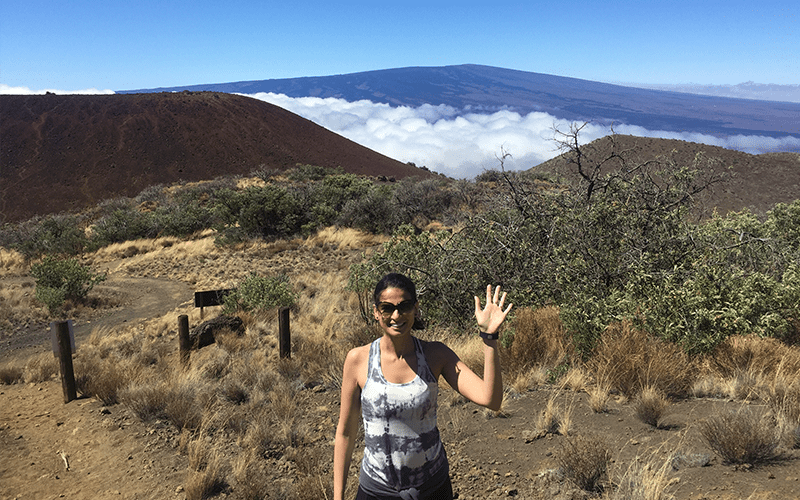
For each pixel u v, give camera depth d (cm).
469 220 926
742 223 1055
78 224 4584
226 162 11050
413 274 888
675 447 404
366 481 213
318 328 1007
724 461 370
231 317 1056
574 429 465
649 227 820
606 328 638
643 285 725
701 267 705
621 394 539
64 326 716
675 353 589
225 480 458
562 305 712
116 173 10062
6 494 470
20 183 9381
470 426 506
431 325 870
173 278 2045
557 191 899
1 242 3300
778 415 414
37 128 10925
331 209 2881
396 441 206
